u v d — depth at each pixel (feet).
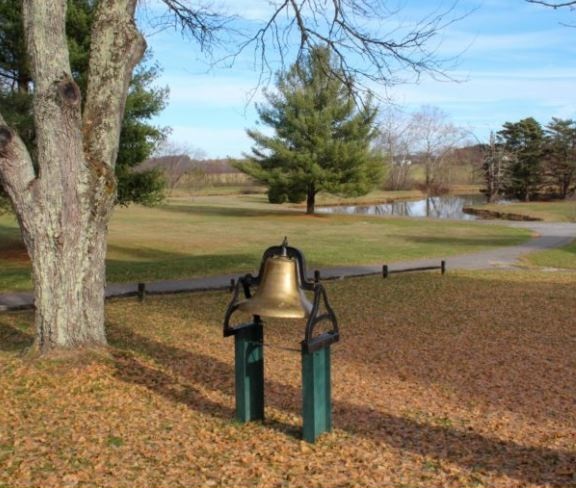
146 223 140.36
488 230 132.36
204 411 22.41
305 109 151.43
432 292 53.93
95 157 27.02
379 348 33.53
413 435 20.56
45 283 27.14
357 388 26.07
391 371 28.96
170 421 21.31
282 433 20.29
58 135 25.79
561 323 39.93
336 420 21.74
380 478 17.04
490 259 84.12
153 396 23.95
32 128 62.34
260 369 21.21
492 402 24.41
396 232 126.93
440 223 150.30
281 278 18.53
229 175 342.03
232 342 34.63
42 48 25.35
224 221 149.07
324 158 154.81
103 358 27.43
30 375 25.32
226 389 25.21
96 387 24.53
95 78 27.14
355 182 154.71
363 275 64.28
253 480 16.79
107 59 27.07
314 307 18.35
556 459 18.66
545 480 17.10
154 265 73.56
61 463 17.66
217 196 271.49
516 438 20.45
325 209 213.46
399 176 320.29
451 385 26.76
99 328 28.58
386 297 51.31
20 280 60.90
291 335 36.94
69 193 26.43
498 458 18.67
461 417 22.56
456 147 325.21
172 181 297.33
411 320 41.45
